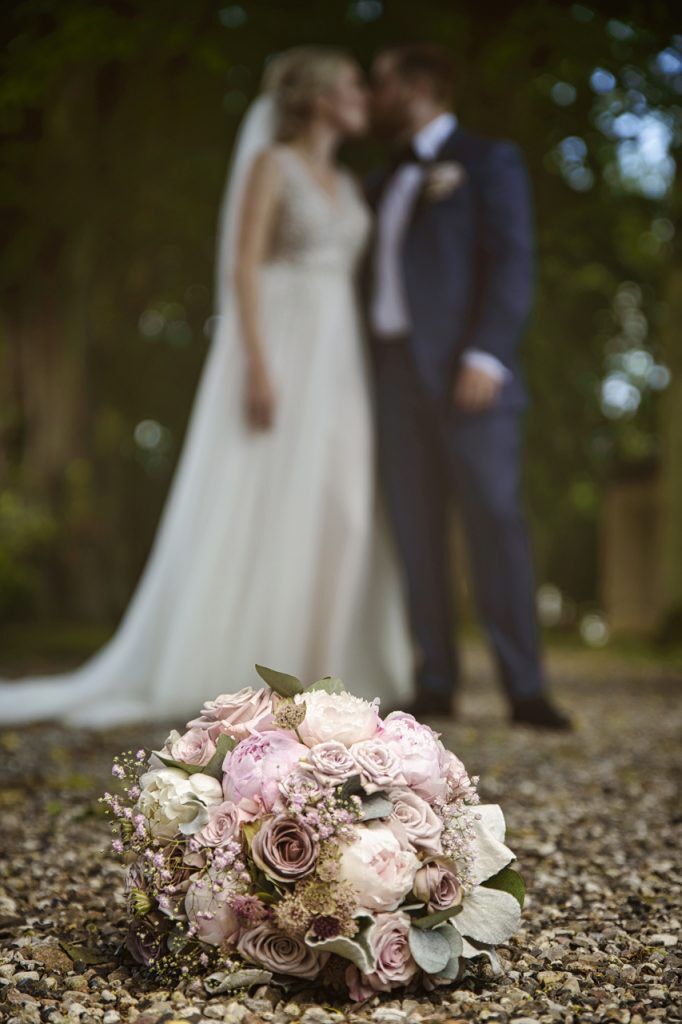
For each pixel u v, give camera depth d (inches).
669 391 416.2
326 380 201.6
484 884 70.1
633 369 611.8
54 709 205.5
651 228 458.6
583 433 615.5
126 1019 62.9
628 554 722.8
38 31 378.9
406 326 201.5
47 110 441.1
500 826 71.2
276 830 64.9
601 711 223.9
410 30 384.2
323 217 201.6
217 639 200.1
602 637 666.8
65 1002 65.5
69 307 500.7
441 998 66.3
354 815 64.8
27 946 75.0
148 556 765.3
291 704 69.2
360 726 68.1
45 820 119.6
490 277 196.2
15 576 460.4
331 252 203.0
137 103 438.6
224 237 211.6
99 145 448.8
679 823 119.3
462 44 373.7
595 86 362.0
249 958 65.3
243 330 202.1
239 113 435.2
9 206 459.8
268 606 200.2
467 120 383.2
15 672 312.2
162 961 68.5
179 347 639.1
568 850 106.9
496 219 197.3
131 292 541.0
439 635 203.3
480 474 193.0
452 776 70.5
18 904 87.6
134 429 660.1
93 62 411.2
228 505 202.4
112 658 211.2
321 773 65.6
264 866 64.2
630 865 101.3
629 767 155.3
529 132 388.5
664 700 245.6
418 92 206.8
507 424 195.2
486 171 199.5
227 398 206.4
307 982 66.3
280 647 199.2
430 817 66.8
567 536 953.5
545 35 351.6
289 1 398.0
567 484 668.7
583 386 574.9
